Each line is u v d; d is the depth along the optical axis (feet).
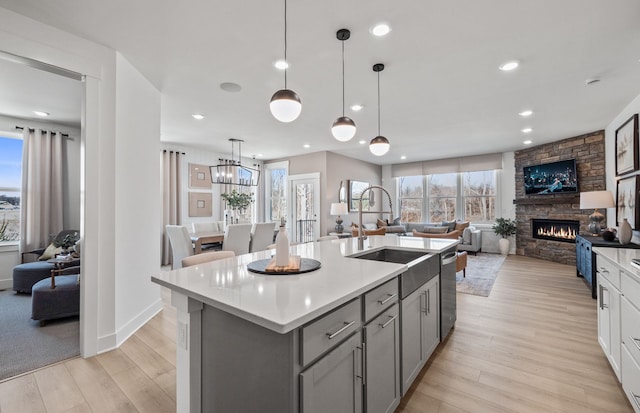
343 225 23.72
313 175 22.72
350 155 24.20
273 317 3.10
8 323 9.52
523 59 8.53
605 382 6.35
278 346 3.30
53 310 9.33
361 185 26.30
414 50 8.02
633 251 7.24
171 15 6.52
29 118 14.06
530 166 20.86
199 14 6.49
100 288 7.59
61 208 14.75
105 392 5.99
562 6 6.25
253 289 4.12
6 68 9.31
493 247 23.49
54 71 7.11
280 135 17.40
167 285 4.45
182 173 20.10
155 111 10.36
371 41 7.57
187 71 9.19
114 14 6.47
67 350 7.69
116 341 7.86
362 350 4.37
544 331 8.93
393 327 5.26
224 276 4.87
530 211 21.45
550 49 7.98
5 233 13.85
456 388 6.21
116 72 7.94
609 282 6.56
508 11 6.42
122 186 8.32
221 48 7.90
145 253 9.58
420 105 12.28
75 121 14.58
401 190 28.73
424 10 6.38
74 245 11.95
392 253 8.64
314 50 8.00
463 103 12.07
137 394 5.93
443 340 8.30
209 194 21.63
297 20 6.72
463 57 8.39
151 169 10.03
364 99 11.64
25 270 12.29
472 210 24.97
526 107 12.62
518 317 10.07
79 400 5.75
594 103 12.12
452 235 15.61
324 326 3.60
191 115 13.58
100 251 7.59
